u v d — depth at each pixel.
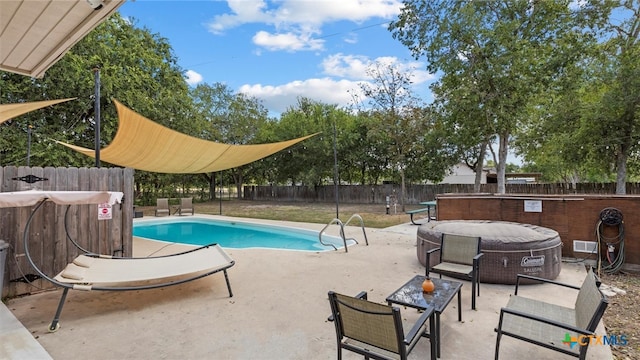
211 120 23.84
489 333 3.12
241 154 8.20
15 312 3.76
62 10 2.53
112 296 4.30
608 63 11.18
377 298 4.15
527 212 6.21
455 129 14.48
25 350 2.82
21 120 11.53
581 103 12.46
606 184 14.03
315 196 23.48
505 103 11.82
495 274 4.55
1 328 3.22
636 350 2.87
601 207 5.46
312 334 3.18
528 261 4.49
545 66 12.05
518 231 4.83
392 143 17.06
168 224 13.10
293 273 5.28
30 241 4.38
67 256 4.72
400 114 15.51
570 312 2.74
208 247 5.23
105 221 5.16
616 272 5.19
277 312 3.73
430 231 5.33
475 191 15.21
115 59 13.20
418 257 5.77
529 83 11.82
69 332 3.27
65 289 3.43
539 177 25.52
